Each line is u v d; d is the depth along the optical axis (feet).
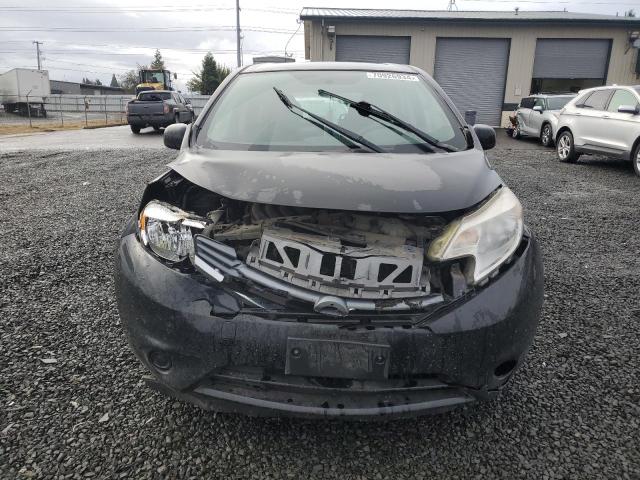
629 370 8.71
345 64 11.27
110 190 23.21
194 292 6.28
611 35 71.51
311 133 8.81
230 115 9.54
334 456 6.69
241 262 6.47
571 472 6.46
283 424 7.26
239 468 6.44
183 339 6.21
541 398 7.94
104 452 6.63
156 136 58.39
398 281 6.21
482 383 6.32
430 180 6.88
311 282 6.20
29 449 6.63
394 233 6.63
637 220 19.30
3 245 14.82
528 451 6.82
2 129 74.13
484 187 7.12
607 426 7.30
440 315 6.11
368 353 5.93
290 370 6.03
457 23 70.85
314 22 71.51
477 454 6.76
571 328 10.19
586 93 35.27
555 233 17.38
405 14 77.61
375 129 9.06
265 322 6.03
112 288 11.73
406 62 73.05
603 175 30.22
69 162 32.04
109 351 9.02
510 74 73.00
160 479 6.23
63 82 275.59
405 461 6.63
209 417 7.35
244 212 7.28
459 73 73.51
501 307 6.31
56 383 8.05
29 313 10.39
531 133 51.19
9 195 22.03
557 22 70.23
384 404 6.09
